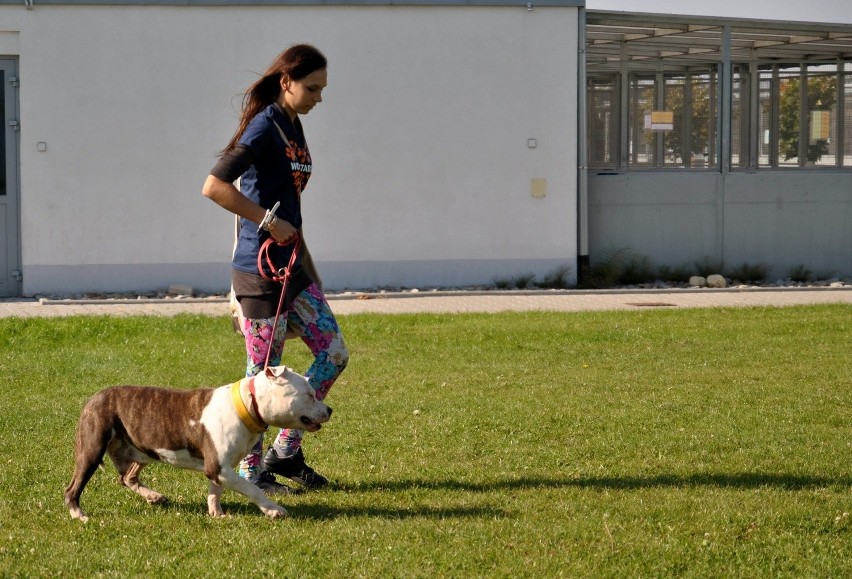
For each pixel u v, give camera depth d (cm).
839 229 2080
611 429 811
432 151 1852
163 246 1803
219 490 589
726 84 2020
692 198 2019
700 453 736
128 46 1770
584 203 1892
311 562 509
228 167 594
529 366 1093
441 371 1060
